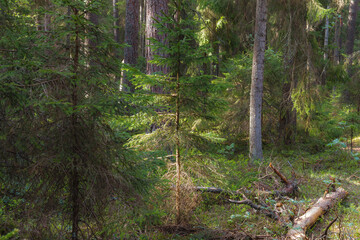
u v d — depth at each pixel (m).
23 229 2.56
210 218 5.11
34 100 2.39
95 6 2.99
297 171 8.29
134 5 11.71
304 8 10.08
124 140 3.39
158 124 4.77
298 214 4.77
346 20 21.80
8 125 2.55
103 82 2.93
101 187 2.87
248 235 4.29
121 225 2.94
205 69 12.05
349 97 13.04
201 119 4.79
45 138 2.71
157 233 4.41
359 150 10.78
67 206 2.97
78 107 2.65
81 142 2.85
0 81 2.33
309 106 10.52
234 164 7.80
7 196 2.77
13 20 3.32
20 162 2.62
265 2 8.94
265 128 12.34
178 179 4.64
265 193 5.86
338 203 5.55
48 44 2.85
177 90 4.40
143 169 3.42
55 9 3.03
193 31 4.20
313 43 10.80
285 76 10.73
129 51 11.88
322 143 11.65
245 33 12.72
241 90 11.30
